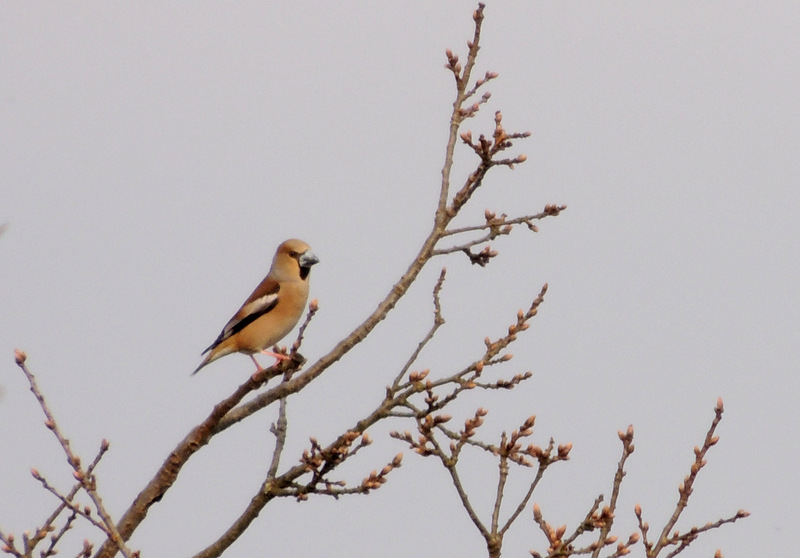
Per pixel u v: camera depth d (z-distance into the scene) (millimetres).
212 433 11695
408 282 11789
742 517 9500
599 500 9797
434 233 11961
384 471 11094
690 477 9656
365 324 11586
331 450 11023
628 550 9664
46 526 10047
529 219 12008
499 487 10102
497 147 11883
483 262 12281
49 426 9812
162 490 11633
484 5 12344
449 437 10617
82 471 9844
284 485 11383
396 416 10961
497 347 11305
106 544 11078
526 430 10180
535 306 11484
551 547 9719
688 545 9586
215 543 11750
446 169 12148
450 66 12312
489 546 9836
